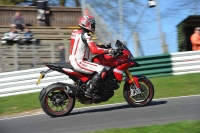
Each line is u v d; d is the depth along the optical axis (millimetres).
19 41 52250
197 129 19234
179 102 28516
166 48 46875
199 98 29859
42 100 25812
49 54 50094
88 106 31109
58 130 22047
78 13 70312
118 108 27891
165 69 44375
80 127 22391
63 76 41594
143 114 24719
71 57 26484
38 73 41531
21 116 28609
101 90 26344
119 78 26422
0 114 31656
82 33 26250
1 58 47406
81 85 26328
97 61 26375
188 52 44938
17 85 41344
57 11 68438
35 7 67812
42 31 62156
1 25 65750
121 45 26484
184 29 55781
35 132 22062
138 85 26812
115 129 20203
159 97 32812
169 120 22578
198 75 42812
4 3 85312
